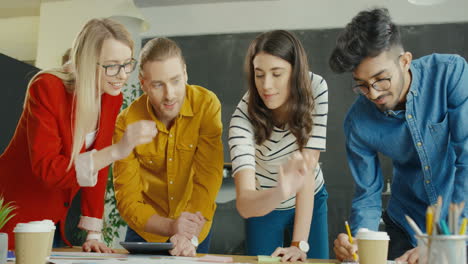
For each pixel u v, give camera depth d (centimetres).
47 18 625
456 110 171
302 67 178
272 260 154
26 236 114
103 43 168
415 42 554
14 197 177
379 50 151
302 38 577
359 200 187
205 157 209
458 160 171
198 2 603
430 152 177
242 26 595
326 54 567
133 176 208
